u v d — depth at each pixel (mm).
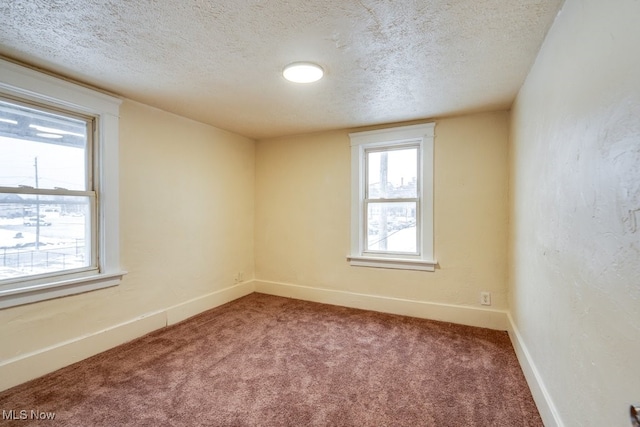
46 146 2016
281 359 2141
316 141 3508
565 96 1258
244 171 3713
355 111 2736
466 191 2816
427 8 1332
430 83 2129
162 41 1606
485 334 2570
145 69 1930
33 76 1872
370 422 1512
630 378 789
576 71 1145
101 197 2256
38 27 1472
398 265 3084
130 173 2453
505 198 2676
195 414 1556
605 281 920
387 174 3223
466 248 2818
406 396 1720
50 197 2033
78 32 1518
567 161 1229
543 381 1563
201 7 1323
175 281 2844
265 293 3803
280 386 1812
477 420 1524
